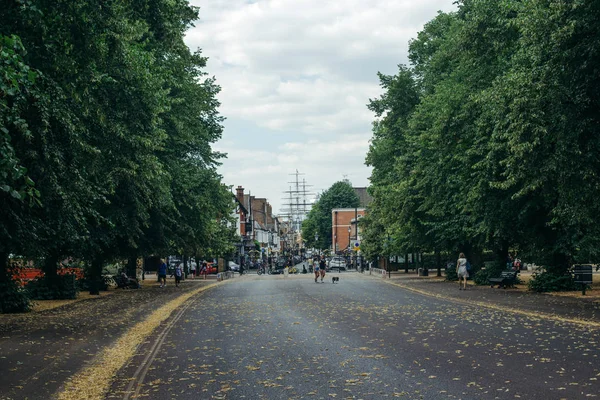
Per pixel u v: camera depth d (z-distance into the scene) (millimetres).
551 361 10695
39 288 29078
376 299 27125
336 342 13688
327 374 10133
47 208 18438
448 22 44125
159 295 32719
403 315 19500
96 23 15703
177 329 16969
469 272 41656
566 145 19000
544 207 27703
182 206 38969
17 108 13500
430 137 32875
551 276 28172
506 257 36469
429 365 10664
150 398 8648
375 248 70312
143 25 24297
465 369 10203
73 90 16453
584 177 19203
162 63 32500
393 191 44469
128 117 22359
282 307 23562
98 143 21750
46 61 15289
